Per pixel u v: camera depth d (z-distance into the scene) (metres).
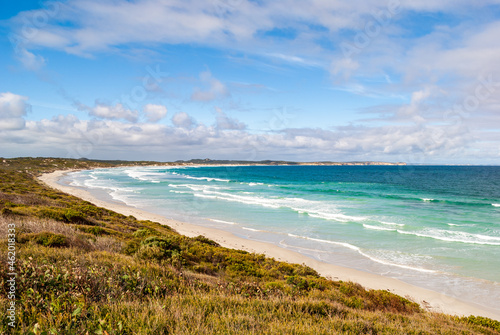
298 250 22.47
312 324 4.84
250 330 3.95
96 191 60.09
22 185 43.12
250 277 12.38
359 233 27.47
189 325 3.79
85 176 110.62
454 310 13.31
